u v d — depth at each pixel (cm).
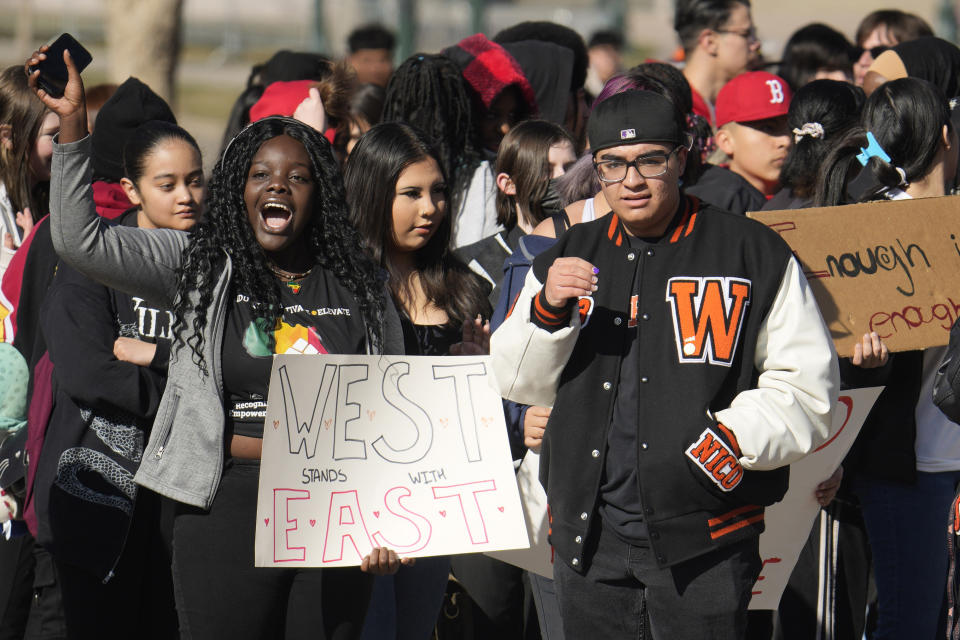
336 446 1219
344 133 2162
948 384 1198
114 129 1739
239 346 1206
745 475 1147
